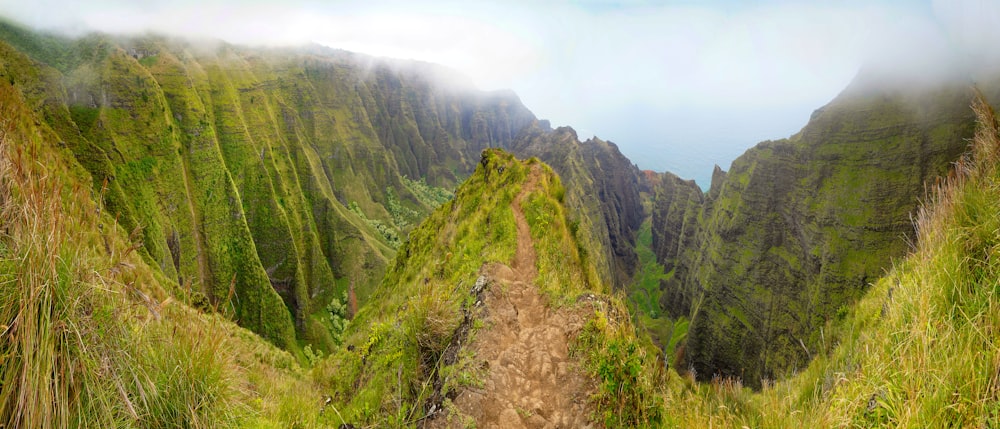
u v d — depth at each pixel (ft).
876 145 236.43
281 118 606.55
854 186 238.48
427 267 67.92
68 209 14.64
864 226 226.17
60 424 11.59
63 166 16.85
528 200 59.88
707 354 303.68
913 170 219.82
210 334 16.76
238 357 34.47
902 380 13.07
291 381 41.57
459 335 27.27
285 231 461.37
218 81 527.81
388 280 107.86
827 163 257.96
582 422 19.53
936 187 20.49
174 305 16.58
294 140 595.06
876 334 19.42
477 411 20.29
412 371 27.09
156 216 336.90
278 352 71.15
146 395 14.12
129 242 16.29
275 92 647.15
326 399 34.17
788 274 265.75
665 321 405.18
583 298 28.94
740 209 307.99
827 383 20.84
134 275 15.75
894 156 227.61
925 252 19.51
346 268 528.63
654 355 25.09
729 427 18.37
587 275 46.47
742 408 21.74
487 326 26.40
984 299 13.50
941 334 13.52
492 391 21.17
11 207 12.67
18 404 11.07
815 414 16.26
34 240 12.02
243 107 544.62
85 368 12.46
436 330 28.32
